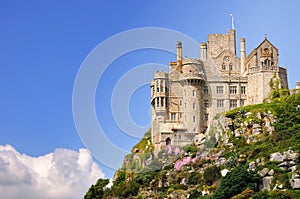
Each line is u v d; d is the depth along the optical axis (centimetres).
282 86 18662
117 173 16475
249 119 16662
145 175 15475
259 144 15400
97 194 16450
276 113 16512
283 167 13175
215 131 16538
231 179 13175
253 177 13075
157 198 14688
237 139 16250
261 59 18838
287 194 12131
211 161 15475
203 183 14612
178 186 14850
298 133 14600
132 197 15162
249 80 18688
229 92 18175
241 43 19662
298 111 16162
